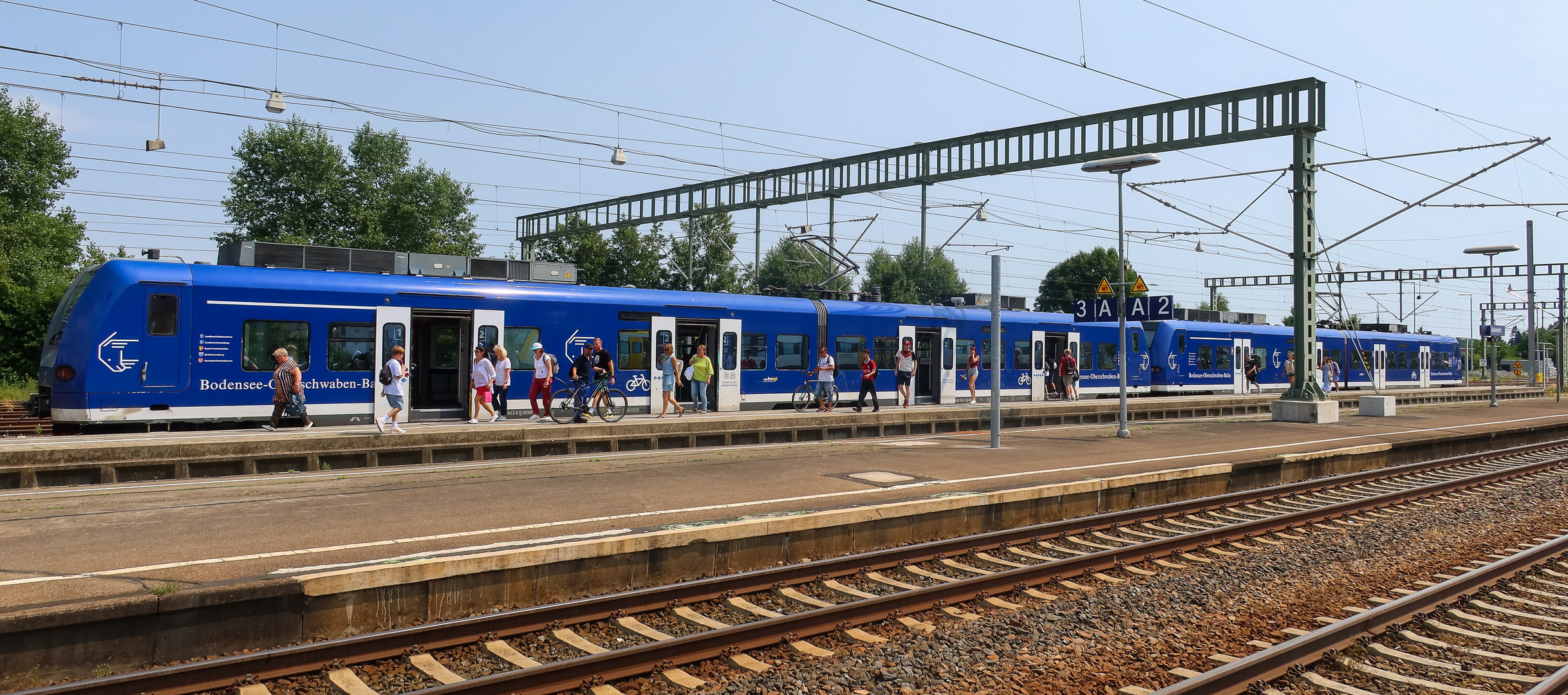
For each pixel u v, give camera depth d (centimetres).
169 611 665
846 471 1474
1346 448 1950
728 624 800
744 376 2530
